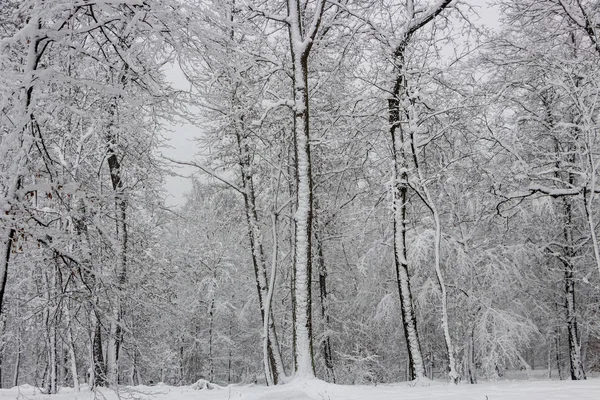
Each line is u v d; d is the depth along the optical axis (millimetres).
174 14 5566
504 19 14688
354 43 13188
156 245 15031
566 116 14742
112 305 5840
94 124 5824
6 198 4773
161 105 6535
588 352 25625
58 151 7562
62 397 9000
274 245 12203
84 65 6637
